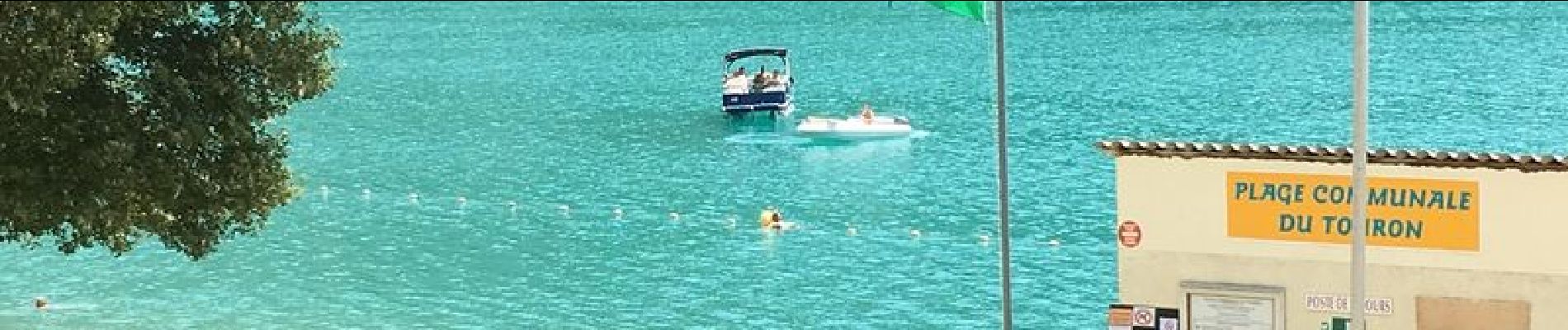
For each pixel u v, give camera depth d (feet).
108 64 102.22
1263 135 235.81
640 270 171.73
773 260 174.19
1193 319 91.71
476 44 352.69
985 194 201.98
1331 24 319.88
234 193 105.09
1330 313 89.15
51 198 100.37
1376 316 89.30
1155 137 235.20
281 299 162.09
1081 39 321.73
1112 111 253.44
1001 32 92.73
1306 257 89.20
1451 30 304.91
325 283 167.12
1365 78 83.51
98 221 101.19
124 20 100.68
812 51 326.65
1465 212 86.84
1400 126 228.84
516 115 269.44
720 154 234.38
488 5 412.77
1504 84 252.42
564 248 181.78
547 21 383.45
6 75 94.48
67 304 160.76
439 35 367.04
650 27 366.84
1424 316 88.48
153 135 102.06
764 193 208.23
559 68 318.04
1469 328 88.02
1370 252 88.99
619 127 256.52
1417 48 288.30
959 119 253.44
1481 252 86.84
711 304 158.61
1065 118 249.34
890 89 283.79
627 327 152.25
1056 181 206.69
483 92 293.02
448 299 161.99
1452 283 87.71
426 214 199.62
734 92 260.01
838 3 387.34
